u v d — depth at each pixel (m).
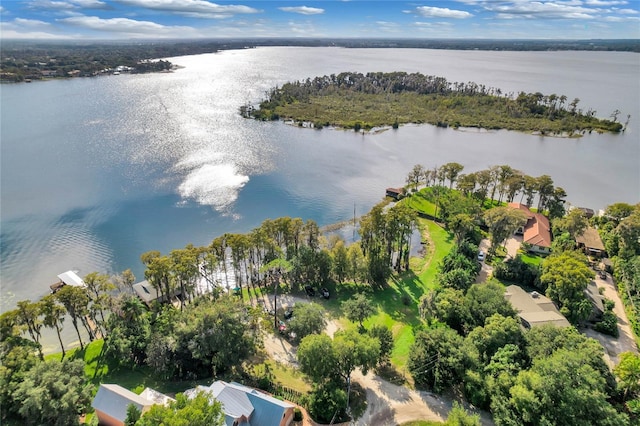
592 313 77.81
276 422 53.84
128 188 141.12
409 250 110.38
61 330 80.00
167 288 78.56
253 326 70.94
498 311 71.88
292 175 161.75
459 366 60.50
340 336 65.25
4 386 51.62
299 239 99.25
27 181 143.88
